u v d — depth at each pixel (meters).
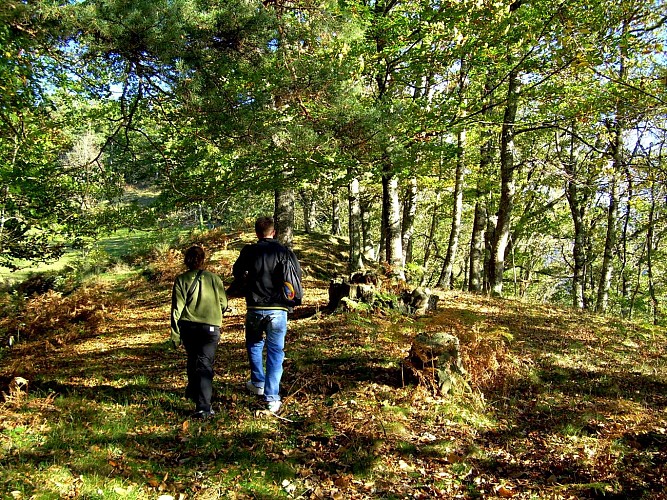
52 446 4.06
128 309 12.95
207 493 3.56
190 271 4.91
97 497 3.32
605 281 17.19
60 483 3.48
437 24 9.02
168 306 12.91
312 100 7.20
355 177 10.10
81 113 11.00
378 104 8.09
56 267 22.78
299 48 7.09
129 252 23.84
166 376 6.27
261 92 6.66
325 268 18.44
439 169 15.42
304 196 26.94
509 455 4.35
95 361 7.38
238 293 5.05
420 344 5.59
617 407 5.24
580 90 10.87
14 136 8.91
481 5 8.59
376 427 4.63
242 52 6.21
